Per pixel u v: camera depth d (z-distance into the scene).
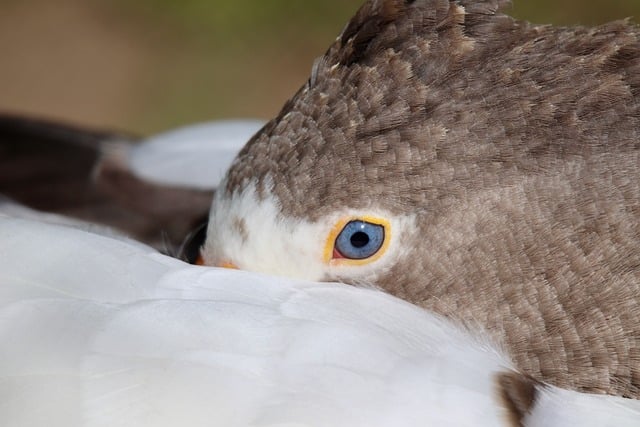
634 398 1.92
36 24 2.71
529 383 1.88
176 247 2.01
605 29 1.92
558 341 1.92
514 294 1.92
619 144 1.92
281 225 1.92
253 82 2.57
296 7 2.68
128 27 2.69
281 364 1.86
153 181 2.06
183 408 1.86
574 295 1.92
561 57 1.92
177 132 2.09
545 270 1.92
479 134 1.91
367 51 1.92
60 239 1.88
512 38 1.92
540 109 1.91
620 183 1.91
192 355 1.86
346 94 1.92
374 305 1.89
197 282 1.88
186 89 2.56
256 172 1.92
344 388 1.86
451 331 1.90
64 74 2.60
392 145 1.91
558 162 1.91
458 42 1.92
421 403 1.86
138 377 1.86
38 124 2.09
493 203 1.91
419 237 1.92
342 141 1.92
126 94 2.56
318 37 2.65
